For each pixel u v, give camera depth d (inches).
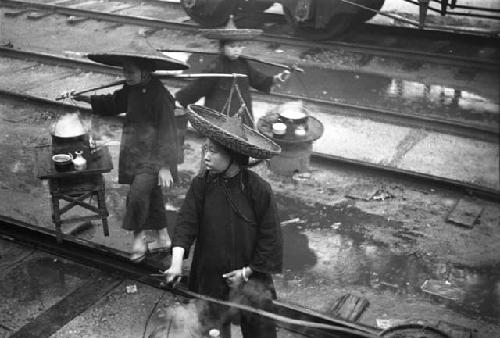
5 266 207.0
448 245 221.3
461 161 281.3
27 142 307.3
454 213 239.1
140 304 187.3
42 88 378.6
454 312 187.2
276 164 263.0
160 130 191.5
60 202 249.3
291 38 436.1
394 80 378.0
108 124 323.9
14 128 323.0
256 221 146.1
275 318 149.1
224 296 152.5
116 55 185.8
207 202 145.7
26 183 266.7
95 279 199.8
